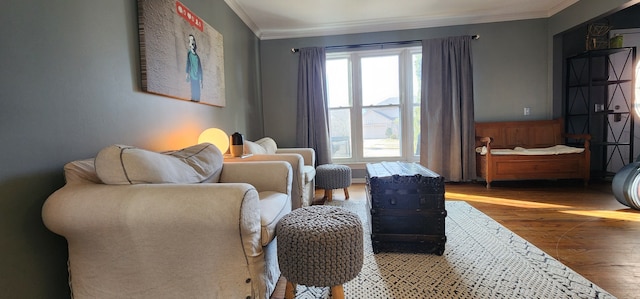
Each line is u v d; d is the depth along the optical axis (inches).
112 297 43.3
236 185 42.1
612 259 65.9
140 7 65.4
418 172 78.7
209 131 88.0
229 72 120.1
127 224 40.2
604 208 103.0
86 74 52.3
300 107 160.6
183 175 55.0
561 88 149.6
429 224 71.4
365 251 74.7
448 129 151.3
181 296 42.7
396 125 166.1
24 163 41.6
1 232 38.7
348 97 168.2
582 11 129.9
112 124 58.3
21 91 41.2
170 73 75.5
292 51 162.6
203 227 40.2
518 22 151.4
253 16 140.9
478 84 154.9
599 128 152.9
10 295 40.0
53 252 46.0
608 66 149.0
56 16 46.6
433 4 135.0
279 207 60.2
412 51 160.2
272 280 54.0
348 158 169.9
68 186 43.1
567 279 58.3
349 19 149.3
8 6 39.6
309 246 48.2
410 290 56.6
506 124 151.9
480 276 60.8
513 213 100.8
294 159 87.5
